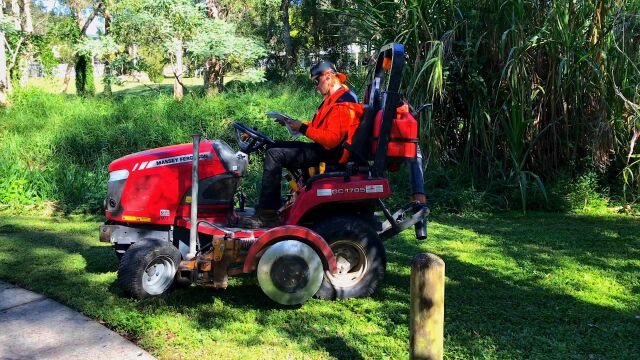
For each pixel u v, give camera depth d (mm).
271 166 4480
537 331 3766
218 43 15930
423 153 8391
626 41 8000
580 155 8641
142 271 4184
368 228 4352
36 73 30062
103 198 8102
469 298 4402
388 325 3820
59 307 4141
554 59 7984
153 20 16078
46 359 3307
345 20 9406
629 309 4203
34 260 5367
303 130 4312
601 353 3455
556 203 8047
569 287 4703
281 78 23375
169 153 4492
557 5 7711
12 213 7973
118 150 10734
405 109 4504
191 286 4590
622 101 7910
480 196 8008
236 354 3357
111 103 14789
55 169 9219
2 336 3631
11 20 16469
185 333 3646
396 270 5184
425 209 4531
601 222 7281
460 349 3447
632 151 8109
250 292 4527
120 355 3359
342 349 3449
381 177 4348
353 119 4363
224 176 4504
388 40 8625
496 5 8039
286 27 23219
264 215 4535
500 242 6254
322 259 4109
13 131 11930
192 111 12391
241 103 12867
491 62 8383
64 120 12461
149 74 28562
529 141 8297
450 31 8078
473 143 8625
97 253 5672
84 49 17359
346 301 4320
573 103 8195
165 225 4500
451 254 5750
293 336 3645
